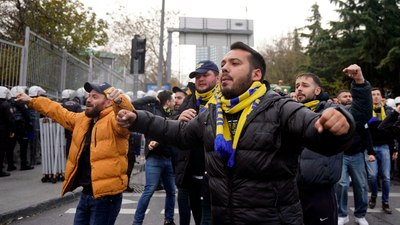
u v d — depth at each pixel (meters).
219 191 2.18
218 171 2.19
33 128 10.81
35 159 10.99
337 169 3.69
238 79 2.23
